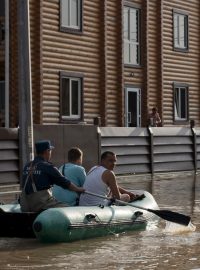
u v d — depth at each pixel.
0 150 23.56
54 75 29.94
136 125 34.66
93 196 14.51
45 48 29.52
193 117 38.38
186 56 37.91
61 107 30.17
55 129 25.77
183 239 13.73
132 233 14.46
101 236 13.95
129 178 28.97
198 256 11.91
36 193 13.84
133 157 29.75
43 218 13.10
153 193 23.20
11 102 28.47
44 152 14.05
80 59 31.39
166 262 11.38
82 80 31.42
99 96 32.53
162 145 31.47
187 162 32.97
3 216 13.69
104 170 14.59
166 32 36.47
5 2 28.42
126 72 34.06
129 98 34.41
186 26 37.94
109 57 33.06
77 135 26.77
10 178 23.83
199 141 33.91
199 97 38.97
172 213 14.49
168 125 36.38
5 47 28.47
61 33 30.38
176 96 37.25
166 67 36.38
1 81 29.64
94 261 11.45
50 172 13.82
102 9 32.59
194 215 17.52
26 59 20.84
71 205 14.57
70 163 14.92
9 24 28.47
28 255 12.02
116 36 33.47
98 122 27.97
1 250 12.50
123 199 15.19
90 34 31.98
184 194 22.95
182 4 37.59
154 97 35.69
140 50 34.97
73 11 31.16
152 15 35.66
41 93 29.08
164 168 31.48
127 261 11.45
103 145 28.14
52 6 29.95
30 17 28.91
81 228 13.44
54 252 12.29
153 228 15.14
